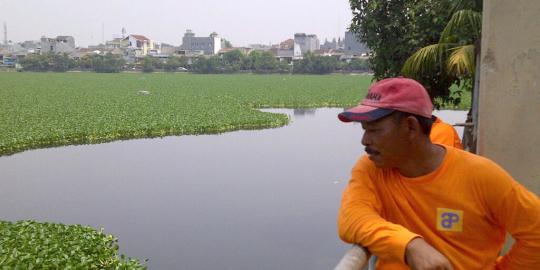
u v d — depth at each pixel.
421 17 8.80
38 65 108.12
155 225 9.46
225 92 44.66
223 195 11.42
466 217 1.90
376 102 1.90
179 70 113.69
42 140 17.67
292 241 8.58
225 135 20.03
